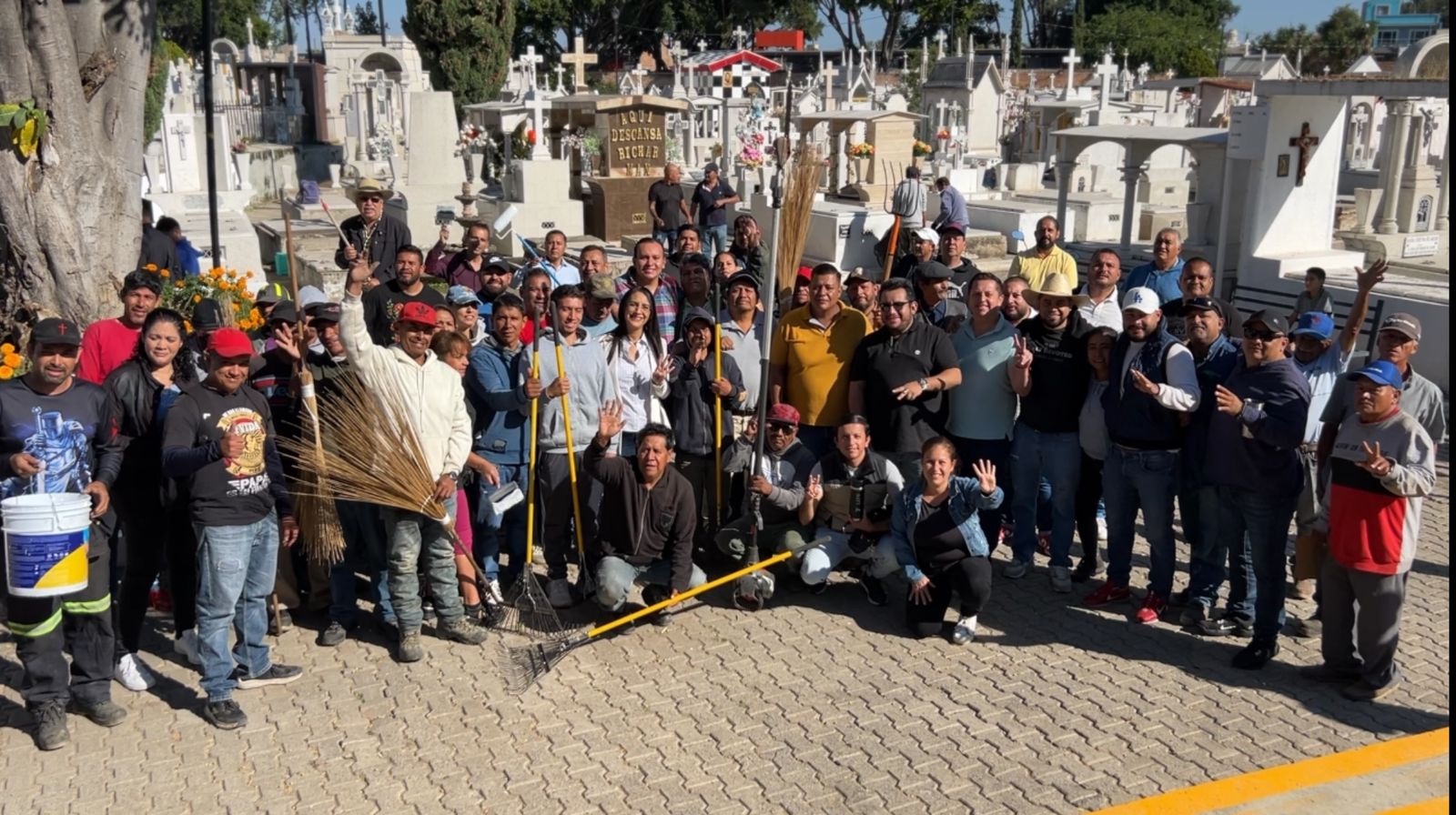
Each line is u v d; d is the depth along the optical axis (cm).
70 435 498
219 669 513
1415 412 566
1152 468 616
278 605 601
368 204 930
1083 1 6062
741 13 5734
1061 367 652
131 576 539
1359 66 2292
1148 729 523
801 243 741
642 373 679
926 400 670
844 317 693
